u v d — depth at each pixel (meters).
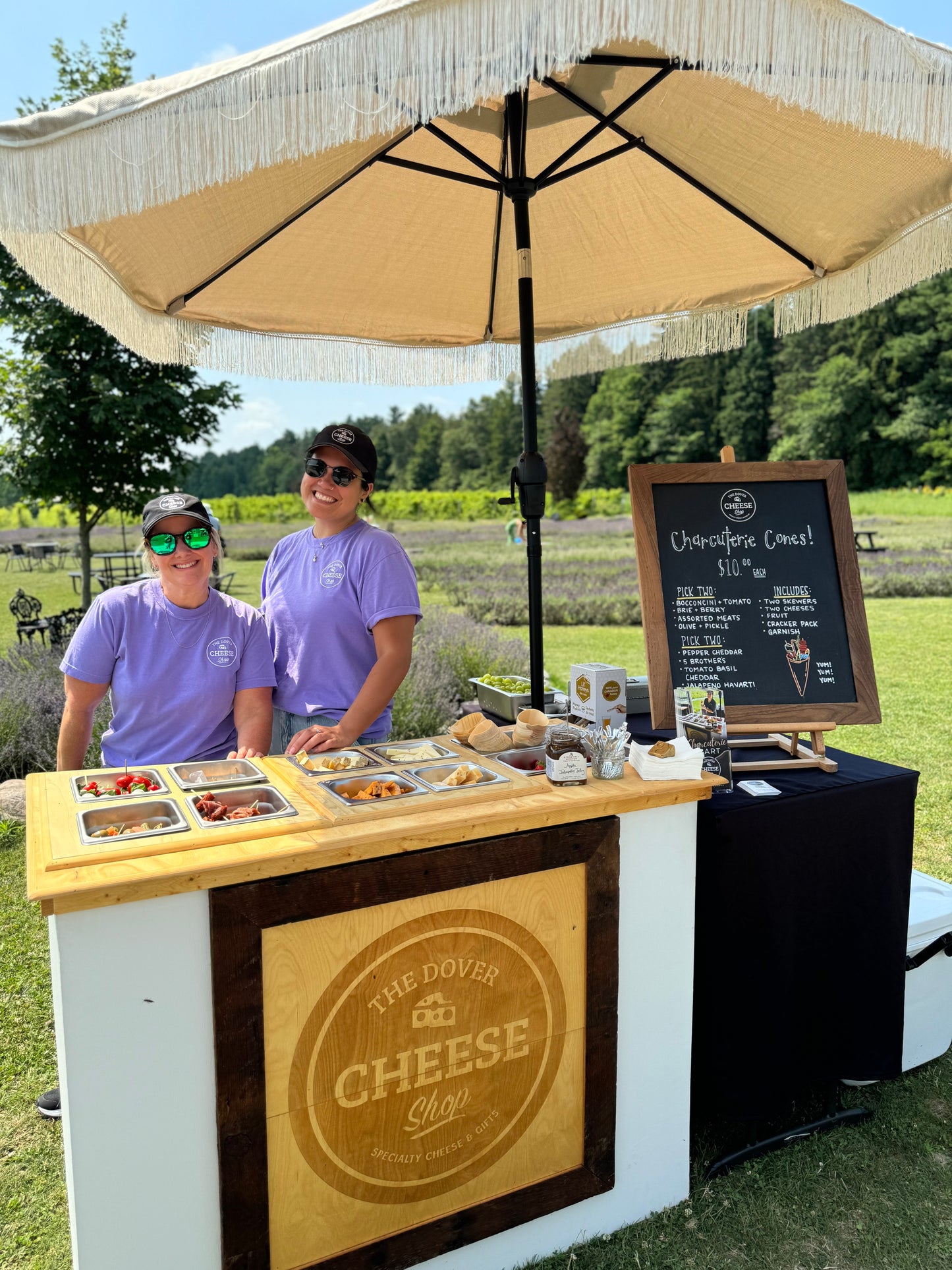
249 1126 1.44
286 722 2.38
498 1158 1.71
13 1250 1.85
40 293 6.89
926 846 3.83
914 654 8.54
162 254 2.35
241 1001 1.41
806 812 1.98
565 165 2.69
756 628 2.28
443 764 1.94
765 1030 2.00
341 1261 1.55
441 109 1.23
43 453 7.08
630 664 8.15
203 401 7.43
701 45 1.23
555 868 1.69
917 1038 2.35
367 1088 1.55
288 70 1.24
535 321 3.37
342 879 1.47
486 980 1.65
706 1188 1.97
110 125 1.29
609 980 1.78
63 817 1.58
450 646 6.88
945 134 1.43
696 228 2.82
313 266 2.81
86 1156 1.34
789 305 2.97
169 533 2.02
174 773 1.86
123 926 1.33
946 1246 1.79
